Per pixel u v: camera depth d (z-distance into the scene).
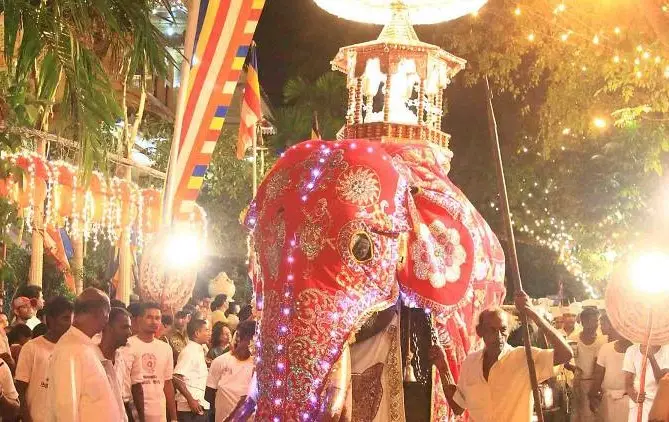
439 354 7.23
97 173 12.59
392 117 8.73
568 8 15.35
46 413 6.68
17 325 9.78
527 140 28.05
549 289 34.41
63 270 14.21
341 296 6.52
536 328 10.72
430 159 8.16
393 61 8.73
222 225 26.00
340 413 6.43
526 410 6.75
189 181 8.79
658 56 13.43
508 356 6.80
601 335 13.31
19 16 6.10
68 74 6.16
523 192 28.50
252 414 7.62
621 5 14.02
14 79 7.11
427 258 7.05
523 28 17.44
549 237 29.12
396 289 6.79
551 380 10.98
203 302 16.88
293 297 6.53
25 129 8.24
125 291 14.27
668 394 6.39
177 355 12.61
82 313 6.83
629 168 22.09
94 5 6.27
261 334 6.73
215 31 8.80
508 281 28.20
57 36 6.16
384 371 7.11
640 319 7.93
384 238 6.75
